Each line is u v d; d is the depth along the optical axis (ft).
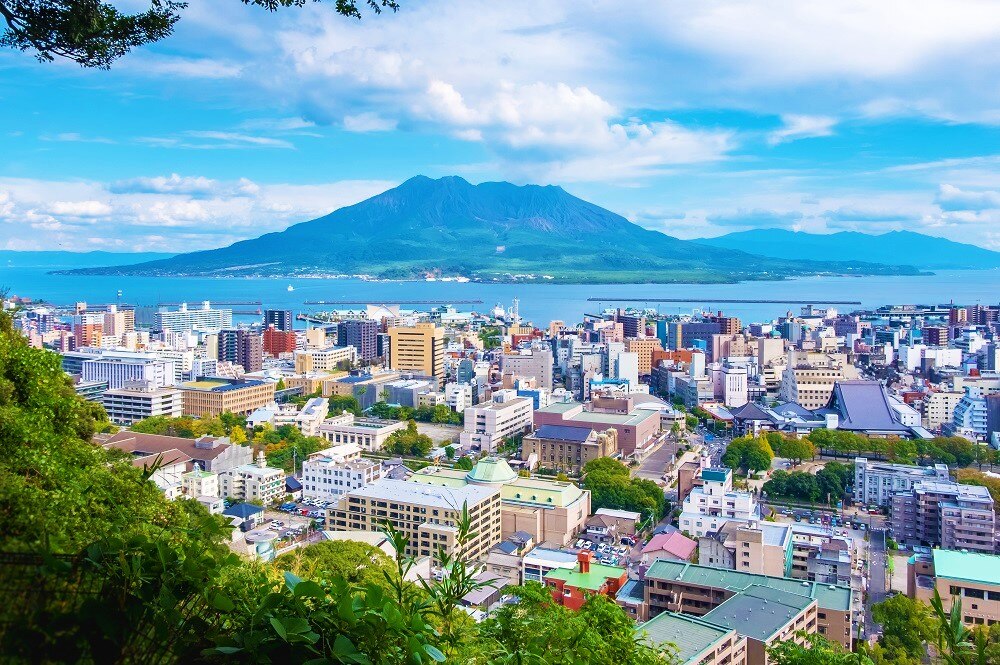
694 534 549.13
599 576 404.57
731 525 495.82
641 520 605.73
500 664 86.99
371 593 65.67
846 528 595.88
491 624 119.14
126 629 65.46
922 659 363.56
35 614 64.80
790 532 490.90
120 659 65.05
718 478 628.28
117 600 66.39
